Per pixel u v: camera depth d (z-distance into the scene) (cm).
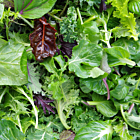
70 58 52
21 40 50
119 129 52
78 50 50
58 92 50
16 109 49
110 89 53
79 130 51
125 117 53
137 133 53
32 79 50
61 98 52
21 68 47
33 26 50
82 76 49
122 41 54
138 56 54
